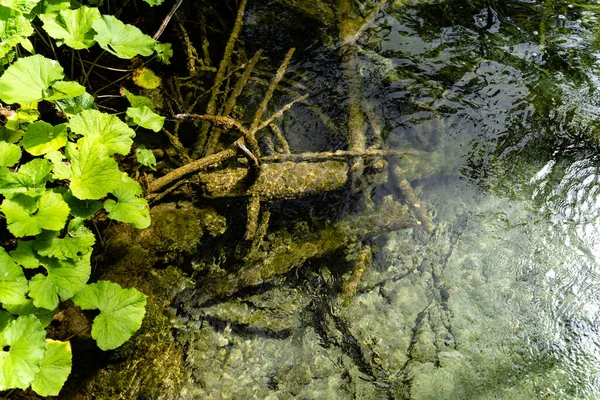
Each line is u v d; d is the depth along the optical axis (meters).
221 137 2.51
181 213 2.32
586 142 2.61
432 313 2.26
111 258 2.21
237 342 2.17
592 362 2.20
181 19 2.84
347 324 2.22
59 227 2.01
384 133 2.59
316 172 2.42
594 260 2.36
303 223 2.37
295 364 2.16
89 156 2.12
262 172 2.38
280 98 2.65
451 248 2.37
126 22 2.77
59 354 1.96
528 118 2.67
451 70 2.80
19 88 2.10
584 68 2.85
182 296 2.22
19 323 1.92
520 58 2.88
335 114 2.64
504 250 2.37
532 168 2.54
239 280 2.25
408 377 2.16
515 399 2.14
